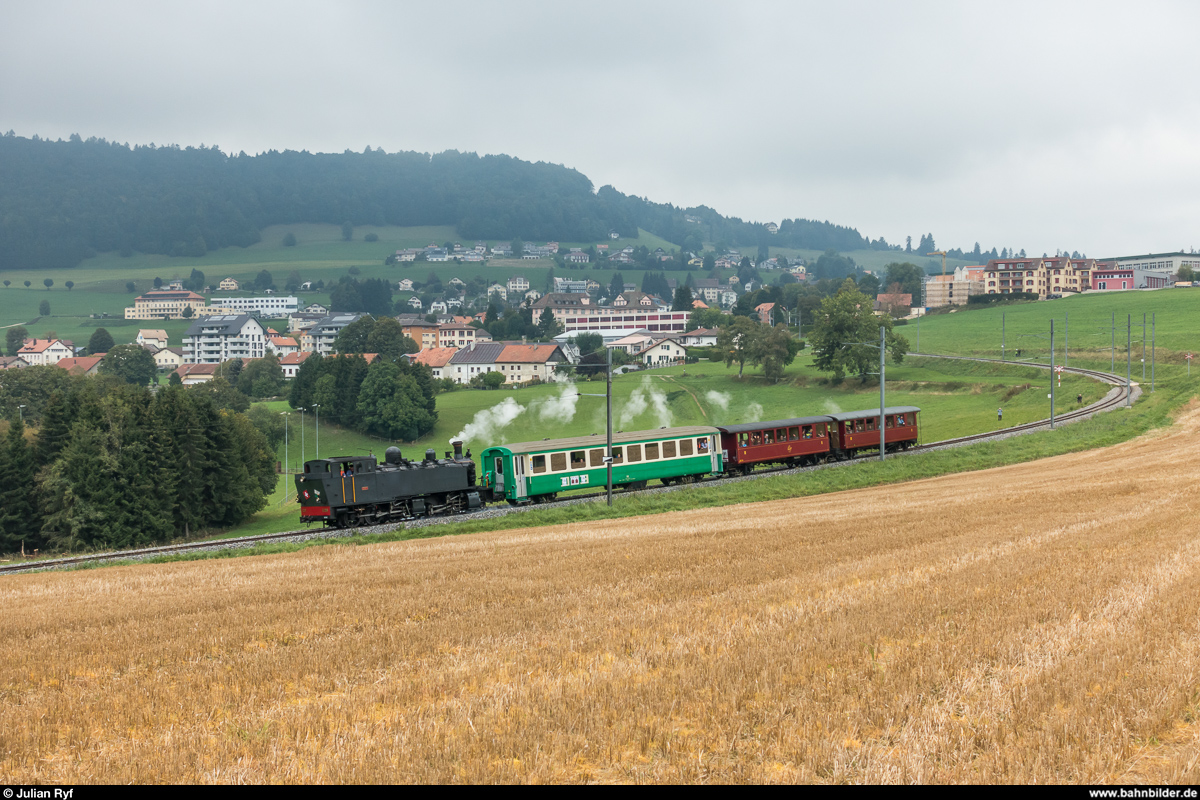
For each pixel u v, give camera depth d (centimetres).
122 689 1426
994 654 1338
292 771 997
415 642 1638
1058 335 13788
